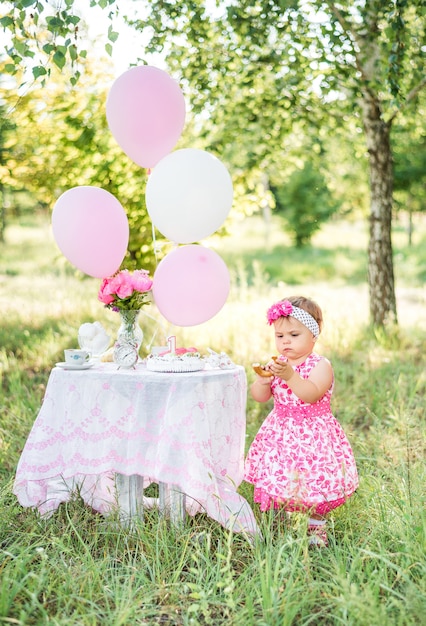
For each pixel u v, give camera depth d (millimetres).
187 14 6348
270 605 2744
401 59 5391
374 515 3586
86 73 7234
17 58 4305
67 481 3969
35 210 22969
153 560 3178
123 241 3814
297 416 3549
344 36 6613
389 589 2732
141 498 3656
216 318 8516
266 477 3533
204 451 3436
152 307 8461
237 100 8094
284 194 23375
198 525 3652
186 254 3771
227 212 3859
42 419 3648
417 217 27906
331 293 12367
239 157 8797
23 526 3609
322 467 3459
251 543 3266
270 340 7711
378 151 8344
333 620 2777
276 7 6324
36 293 10766
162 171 3707
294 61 7219
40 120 7379
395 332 8180
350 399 5895
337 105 8109
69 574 2994
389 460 4566
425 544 3121
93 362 3975
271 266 18188
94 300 9680
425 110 8484
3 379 6742
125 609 2715
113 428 3523
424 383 6379
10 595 2824
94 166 7164
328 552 3250
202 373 3637
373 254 8547
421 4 5234
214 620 2818
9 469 4492
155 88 3812
